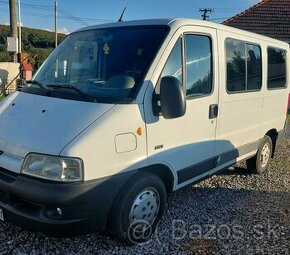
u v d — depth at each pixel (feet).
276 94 21.57
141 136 12.38
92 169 11.12
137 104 12.28
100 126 11.40
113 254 12.51
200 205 16.92
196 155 15.05
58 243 12.97
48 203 10.79
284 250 13.20
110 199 11.69
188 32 14.10
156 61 12.91
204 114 15.08
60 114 11.96
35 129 11.72
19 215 11.32
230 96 16.66
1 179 11.60
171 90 12.16
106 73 13.35
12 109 13.17
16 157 11.60
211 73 15.34
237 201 17.69
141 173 12.69
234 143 17.79
